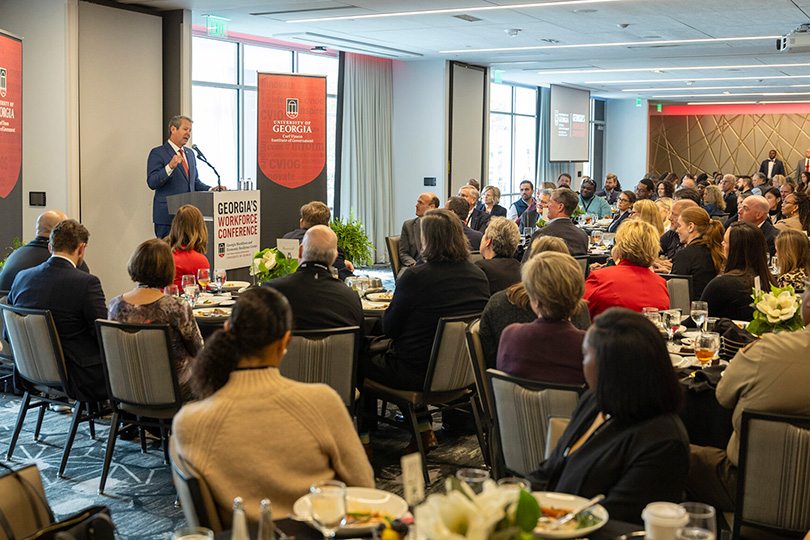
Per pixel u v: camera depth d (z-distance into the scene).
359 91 12.38
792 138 24.47
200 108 10.48
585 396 2.00
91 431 4.42
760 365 2.29
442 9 8.52
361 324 3.73
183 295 4.50
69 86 7.16
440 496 1.18
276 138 8.38
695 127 25.62
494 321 3.24
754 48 11.66
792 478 2.18
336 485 1.48
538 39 10.76
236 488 1.79
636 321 1.81
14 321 3.87
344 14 8.77
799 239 4.12
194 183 7.31
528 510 1.25
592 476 1.81
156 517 3.38
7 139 5.53
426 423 4.27
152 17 7.98
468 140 13.58
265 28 9.76
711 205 9.42
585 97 19.58
